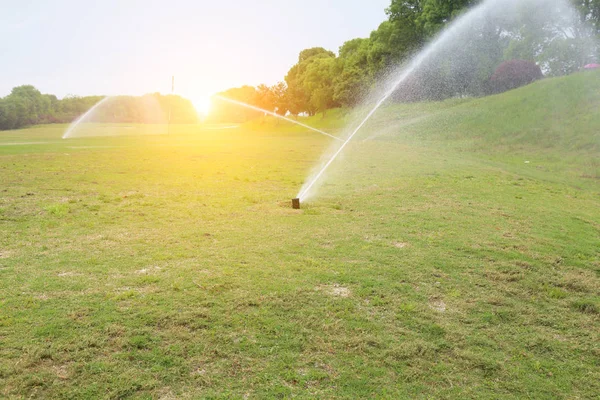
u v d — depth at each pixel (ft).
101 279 17.17
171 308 14.88
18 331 13.14
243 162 60.54
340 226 26.22
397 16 161.48
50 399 10.46
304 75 243.40
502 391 11.75
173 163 57.41
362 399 10.98
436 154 74.49
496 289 18.02
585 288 18.58
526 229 27.25
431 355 13.08
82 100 392.27
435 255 21.50
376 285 17.58
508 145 79.66
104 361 11.91
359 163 60.23
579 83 94.53
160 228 24.77
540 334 14.76
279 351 12.77
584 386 12.17
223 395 10.84
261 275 18.06
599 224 30.09
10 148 78.79
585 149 68.90
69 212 28.07
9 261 18.94
